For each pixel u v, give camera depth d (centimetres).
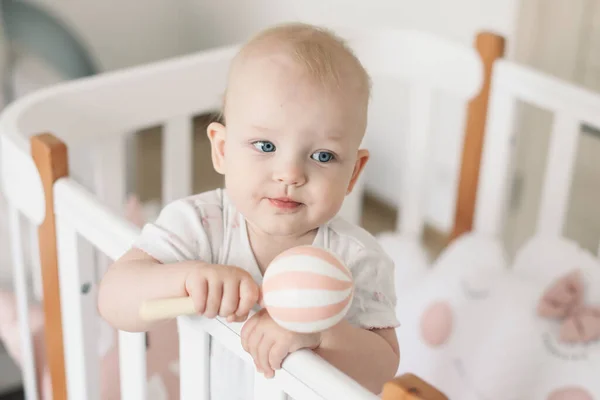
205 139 274
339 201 75
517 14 180
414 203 157
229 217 85
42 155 93
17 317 136
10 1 202
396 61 146
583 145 180
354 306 81
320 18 239
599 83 175
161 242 81
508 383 121
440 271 137
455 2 201
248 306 68
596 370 117
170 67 124
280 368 68
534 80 134
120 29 284
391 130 231
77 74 201
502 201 148
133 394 91
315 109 71
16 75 202
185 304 69
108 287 77
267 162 73
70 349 104
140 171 263
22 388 167
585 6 171
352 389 63
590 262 132
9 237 155
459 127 212
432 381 127
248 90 73
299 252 65
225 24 278
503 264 136
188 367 80
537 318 125
